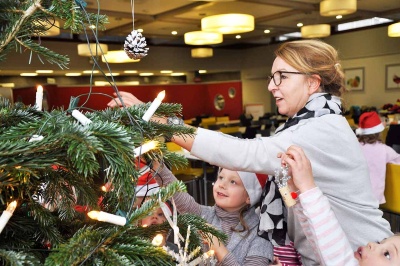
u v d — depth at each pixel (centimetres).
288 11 875
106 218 54
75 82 1202
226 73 1568
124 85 1308
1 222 50
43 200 69
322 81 122
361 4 880
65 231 67
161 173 115
